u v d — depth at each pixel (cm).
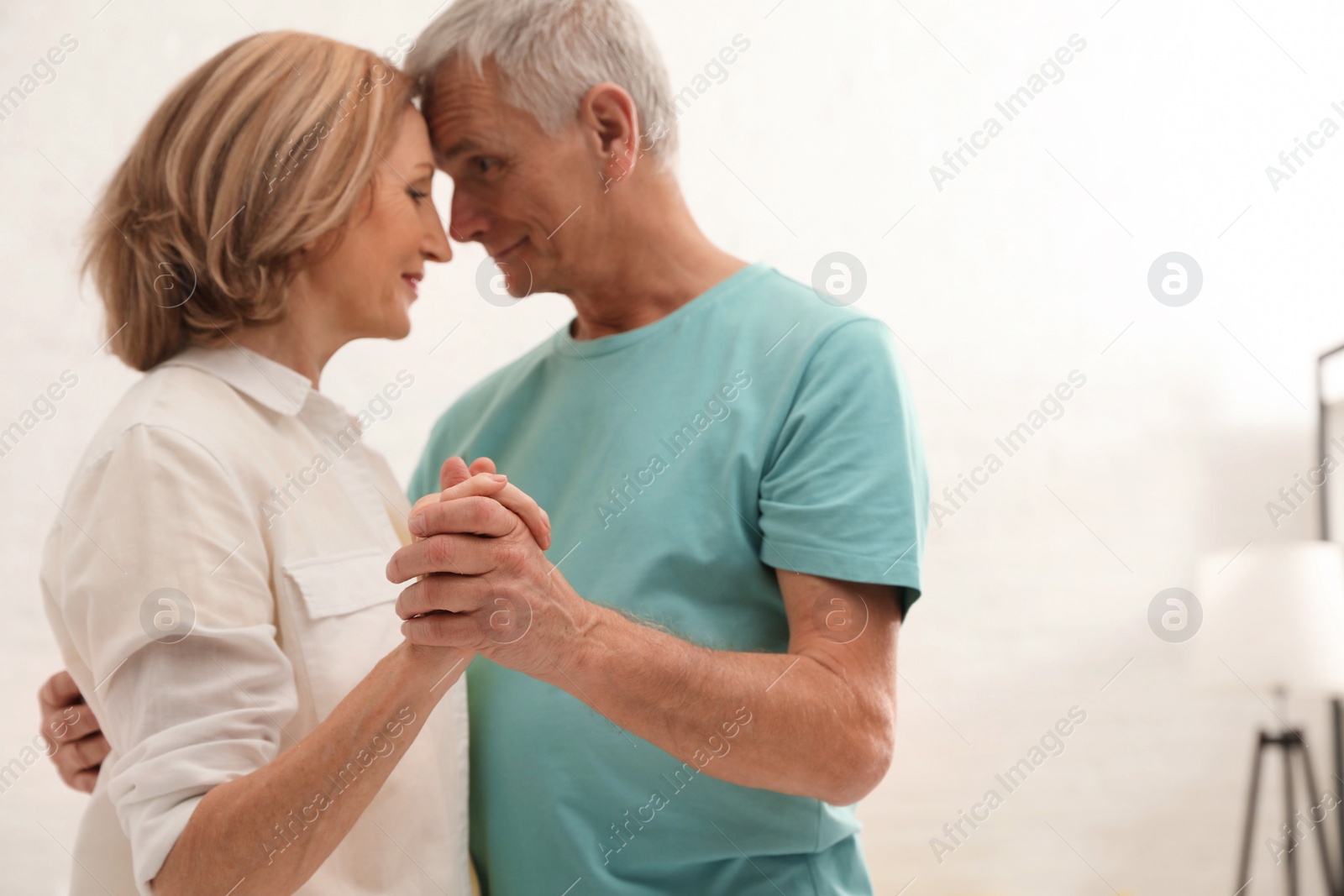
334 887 77
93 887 79
